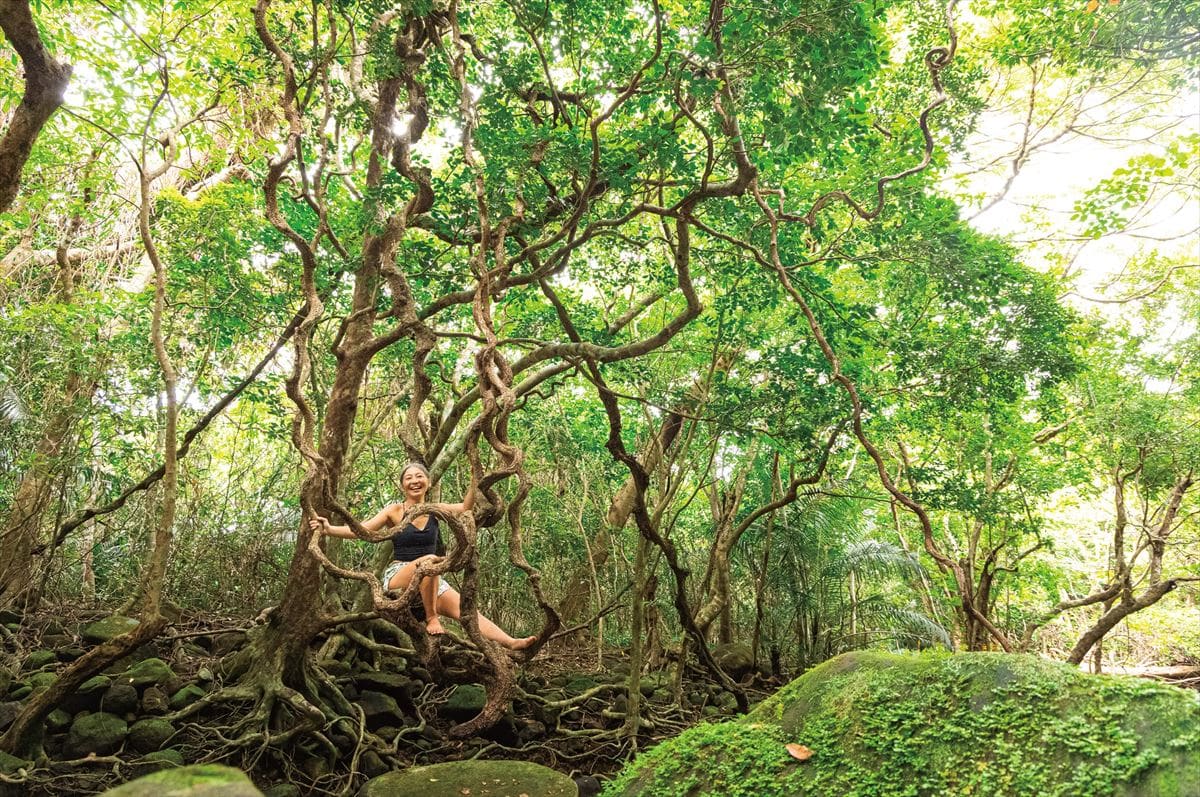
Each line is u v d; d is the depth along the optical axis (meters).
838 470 9.73
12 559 6.77
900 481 9.69
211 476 9.70
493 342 3.74
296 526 8.60
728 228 6.63
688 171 5.01
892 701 3.21
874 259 6.85
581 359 5.98
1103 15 7.86
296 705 5.38
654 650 9.02
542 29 5.02
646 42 5.58
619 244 7.30
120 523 8.23
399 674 6.93
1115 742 2.52
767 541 9.44
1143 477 9.11
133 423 7.37
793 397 6.93
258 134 8.60
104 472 7.75
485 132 4.75
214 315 6.80
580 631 10.23
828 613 10.42
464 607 3.57
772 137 4.46
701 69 4.34
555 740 6.61
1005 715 2.84
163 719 5.39
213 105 6.79
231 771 1.37
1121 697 2.68
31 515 6.63
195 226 6.66
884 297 8.38
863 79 4.86
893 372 8.55
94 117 7.11
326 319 7.00
